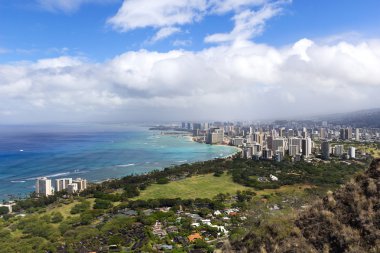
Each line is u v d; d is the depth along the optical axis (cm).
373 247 3159
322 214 3731
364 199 3634
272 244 3784
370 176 3884
